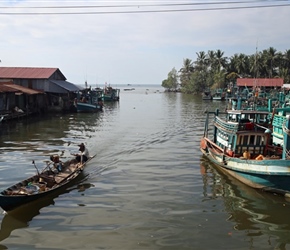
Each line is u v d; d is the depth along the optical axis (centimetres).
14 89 4438
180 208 1546
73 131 3697
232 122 2194
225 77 11075
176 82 17125
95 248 1198
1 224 1372
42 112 5506
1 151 2622
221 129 2197
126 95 14188
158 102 9100
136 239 1261
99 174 2039
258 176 1698
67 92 5588
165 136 3425
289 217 1460
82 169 1983
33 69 5906
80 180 1917
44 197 1634
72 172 1878
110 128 3981
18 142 3003
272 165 1612
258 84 8162
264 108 3594
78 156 2162
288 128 1703
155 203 1600
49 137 3284
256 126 2031
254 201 1638
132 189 1786
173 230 1333
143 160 2394
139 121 4709
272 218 1452
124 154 2575
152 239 1261
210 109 6700
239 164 1820
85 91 6731
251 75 10969
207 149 2409
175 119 4969
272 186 1675
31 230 1326
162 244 1227
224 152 2030
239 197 1688
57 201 1608
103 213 1483
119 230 1328
